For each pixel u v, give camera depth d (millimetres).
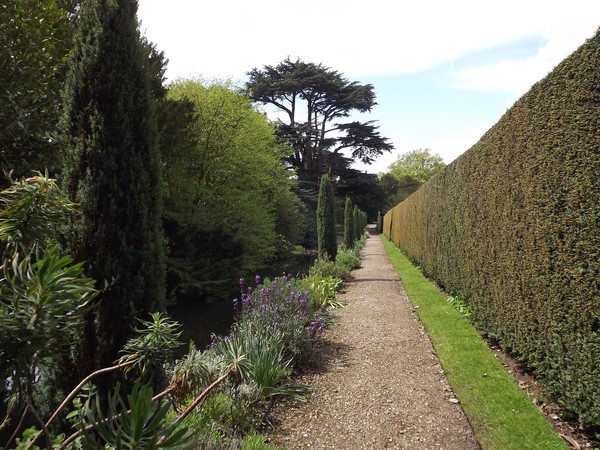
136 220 2566
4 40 3783
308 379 4199
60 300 1229
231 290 11844
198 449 2490
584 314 2779
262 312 4977
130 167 2574
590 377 2727
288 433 3123
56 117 4184
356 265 13773
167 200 11148
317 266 10656
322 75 26906
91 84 2541
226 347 3996
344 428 3186
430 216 9477
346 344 5363
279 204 20922
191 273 10719
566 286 3029
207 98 13766
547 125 3332
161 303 2652
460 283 6617
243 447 2666
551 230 3256
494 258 4734
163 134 9492
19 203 1420
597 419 2680
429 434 3062
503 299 4434
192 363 1864
